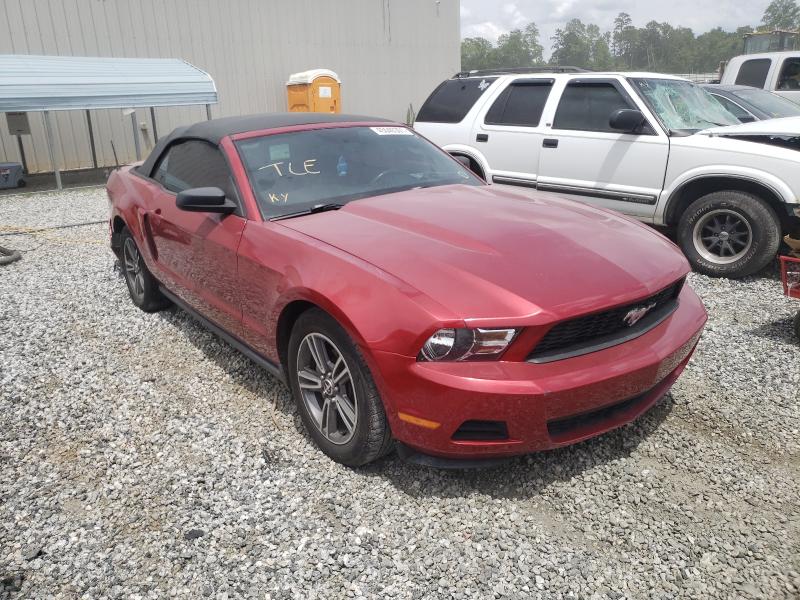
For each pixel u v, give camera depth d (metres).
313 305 2.98
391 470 2.98
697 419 3.35
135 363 4.25
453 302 2.48
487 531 2.57
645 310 2.80
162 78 12.49
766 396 3.58
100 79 11.77
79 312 5.27
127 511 2.76
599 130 6.47
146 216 4.57
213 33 16.88
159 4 15.91
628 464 2.98
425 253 2.80
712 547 2.46
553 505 2.72
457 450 2.56
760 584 2.28
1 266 6.80
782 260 4.03
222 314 3.77
